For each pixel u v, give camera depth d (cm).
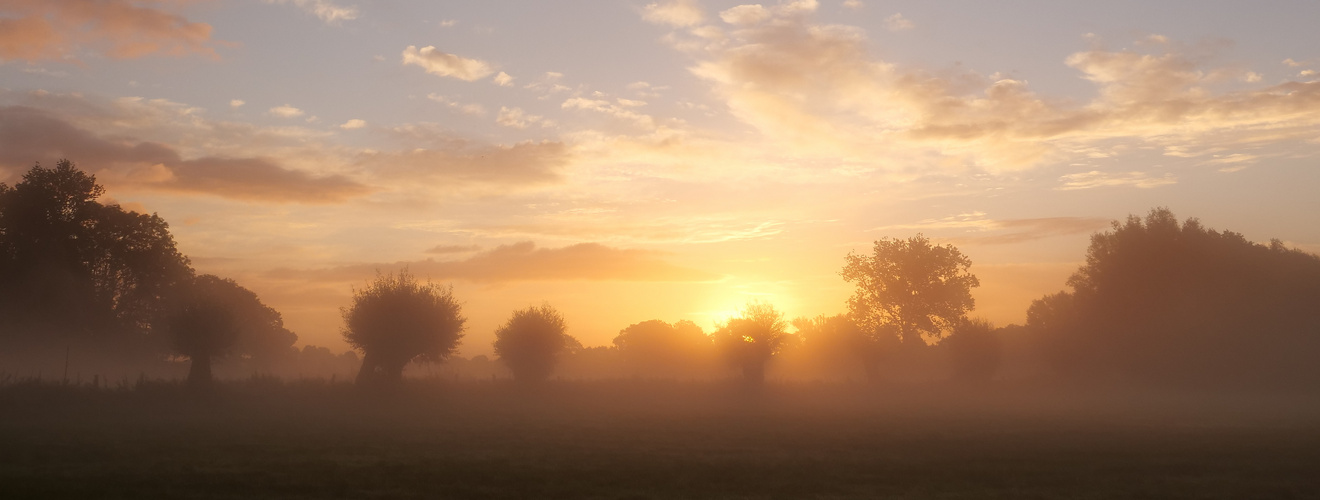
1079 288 7119
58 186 6278
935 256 8088
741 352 5206
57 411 3158
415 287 4528
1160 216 6819
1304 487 1530
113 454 1862
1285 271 6184
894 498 1400
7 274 5994
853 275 8356
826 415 3522
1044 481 1598
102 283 6656
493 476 1584
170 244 6950
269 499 1322
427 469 1659
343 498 1350
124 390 3575
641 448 2106
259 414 3238
